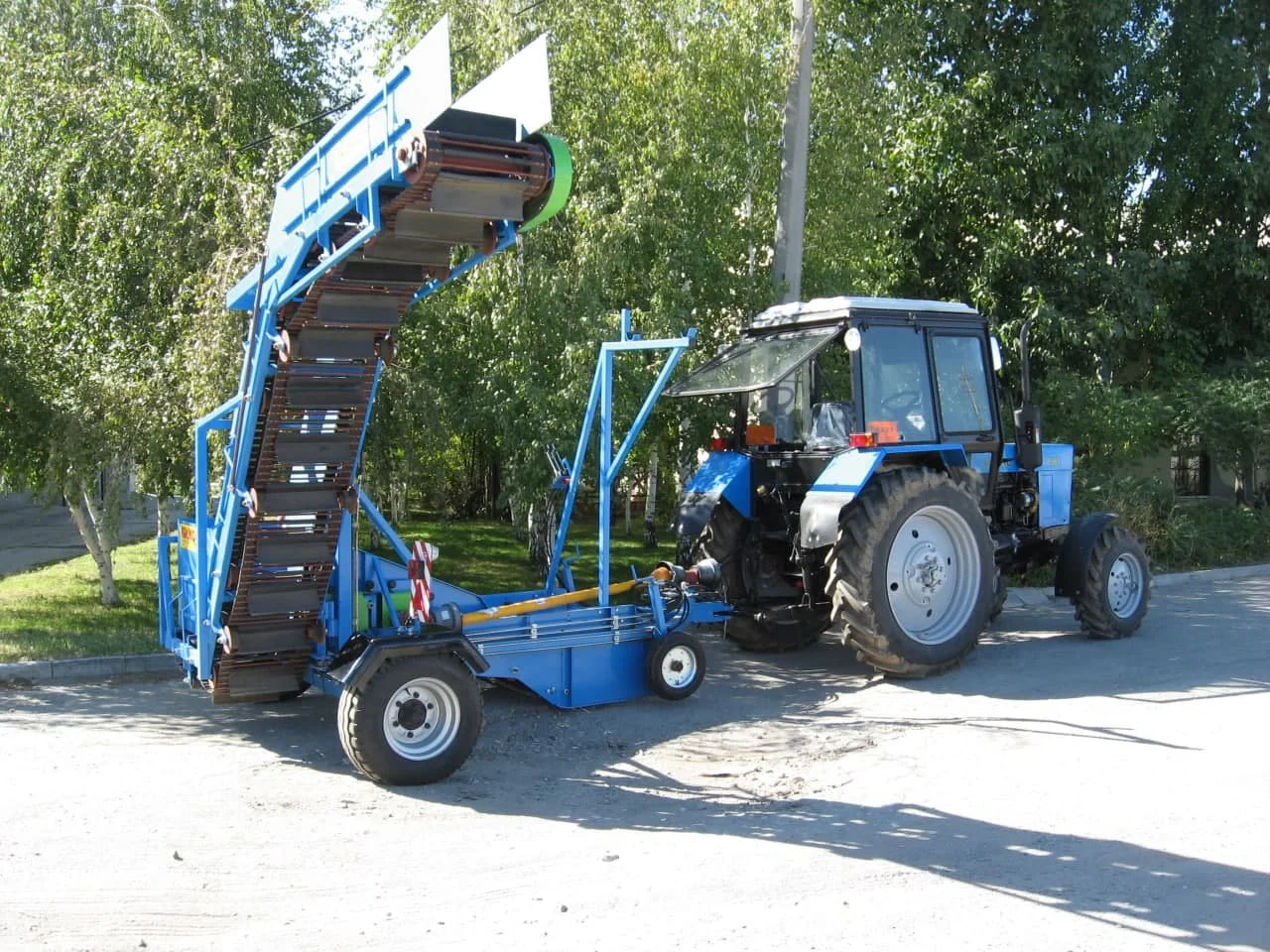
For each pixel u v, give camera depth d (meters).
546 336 10.18
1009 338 15.48
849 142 12.07
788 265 11.18
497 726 7.00
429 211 5.04
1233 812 5.16
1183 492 20.12
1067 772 5.82
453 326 10.67
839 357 8.98
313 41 12.55
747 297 11.04
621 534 17.41
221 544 6.13
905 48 12.92
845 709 7.38
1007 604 11.53
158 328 9.70
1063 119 15.52
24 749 6.38
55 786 5.70
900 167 15.60
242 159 9.77
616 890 4.39
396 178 4.87
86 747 6.44
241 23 11.43
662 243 10.56
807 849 4.83
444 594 7.14
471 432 12.59
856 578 7.86
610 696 7.42
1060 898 4.25
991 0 15.88
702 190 11.11
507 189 5.01
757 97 11.15
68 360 9.88
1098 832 4.95
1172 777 5.67
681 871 4.59
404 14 12.32
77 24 11.35
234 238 9.02
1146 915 4.09
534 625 7.01
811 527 8.08
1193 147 17.00
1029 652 9.02
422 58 4.58
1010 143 15.50
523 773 6.09
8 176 10.05
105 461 9.36
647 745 6.62
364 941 3.93
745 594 9.16
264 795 5.61
